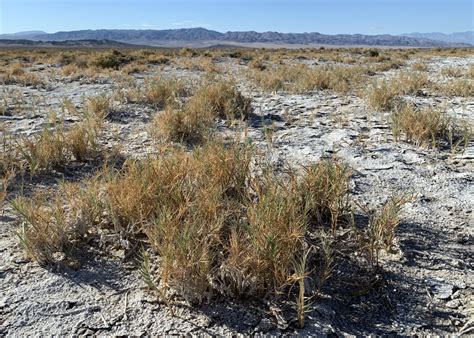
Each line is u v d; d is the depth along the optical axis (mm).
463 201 3793
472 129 6102
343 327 2266
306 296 2475
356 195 3922
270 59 24719
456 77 13297
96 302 2414
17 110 7785
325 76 11625
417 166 4750
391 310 2404
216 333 2193
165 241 2553
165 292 2402
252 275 2459
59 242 2857
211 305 2389
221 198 3297
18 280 2590
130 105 8281
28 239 2781
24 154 4406
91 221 3090
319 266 2746
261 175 3814
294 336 2180
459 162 4898
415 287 2580
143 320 2275
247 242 2623
